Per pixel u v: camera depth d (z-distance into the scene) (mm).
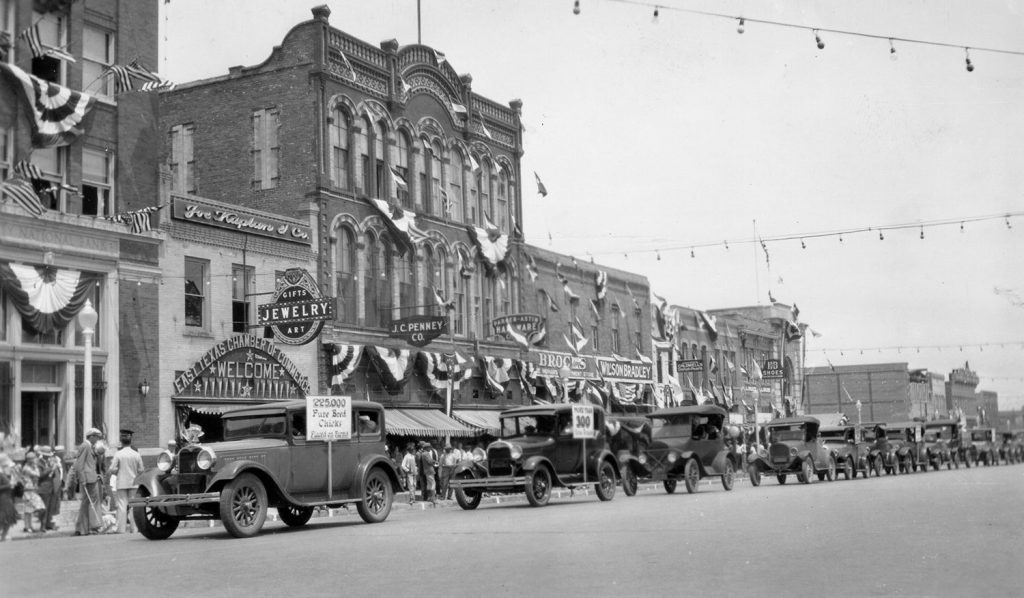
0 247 24516
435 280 43281
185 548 16562
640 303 61125
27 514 21172
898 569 11461
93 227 27125
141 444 28625
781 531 16375
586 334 54906
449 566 12648
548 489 26484
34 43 25406
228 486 18266
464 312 45375
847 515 19734
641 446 32281
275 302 31719
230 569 13180
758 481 38156
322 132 37500
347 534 18328
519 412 27625
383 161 40812
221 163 38781
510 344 47812
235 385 31984
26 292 24859
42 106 25844
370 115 39938
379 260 39969
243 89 38688
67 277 25984
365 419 21719
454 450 36031
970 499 24734
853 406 104688
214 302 31844
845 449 42938
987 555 12672
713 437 33500
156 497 18469
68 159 27344
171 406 29750
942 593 9703
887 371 103625
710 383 68625
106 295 27781
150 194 29781
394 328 38562
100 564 14258
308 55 37688
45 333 26219
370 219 39500
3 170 25266
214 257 31969
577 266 54500
